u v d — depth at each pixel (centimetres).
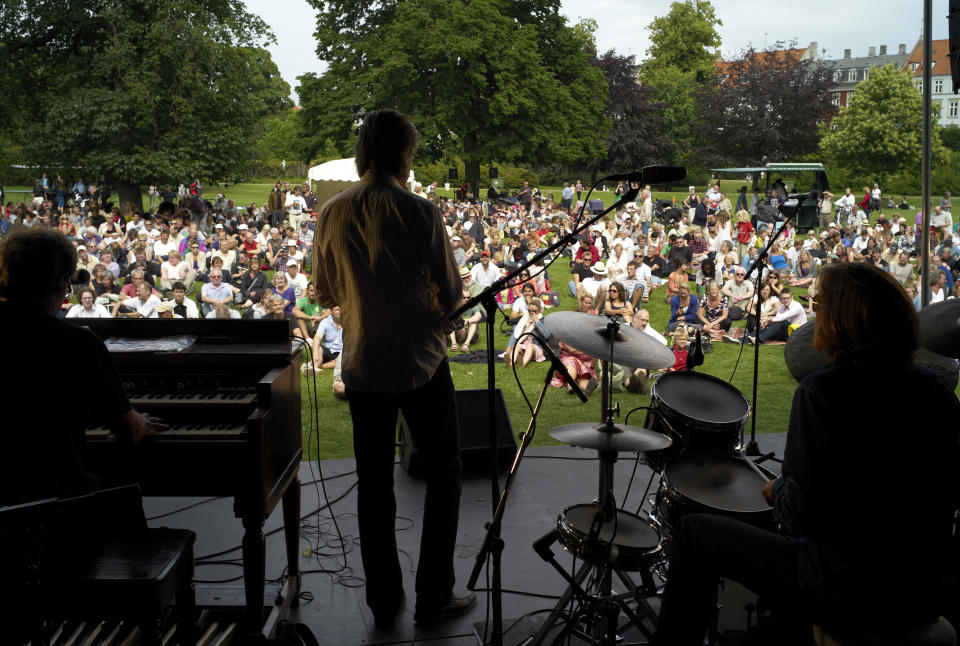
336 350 944
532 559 387
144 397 295
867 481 190
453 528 322
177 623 270
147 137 2947
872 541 190
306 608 339
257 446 270
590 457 541
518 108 3681
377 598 319
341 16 3797
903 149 4919
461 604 334
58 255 235
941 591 196
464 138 3844
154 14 2883
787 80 5259
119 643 268
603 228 1912
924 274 510
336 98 3659
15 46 2953
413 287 293
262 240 1817
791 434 202
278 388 289
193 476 276
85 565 235
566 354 841
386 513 316
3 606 212
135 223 2116
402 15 3528
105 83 2923
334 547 398
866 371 196
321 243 299
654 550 270
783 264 1542
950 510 197
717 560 219
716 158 5334
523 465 525
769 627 252
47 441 231
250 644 278
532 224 2345
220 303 1040
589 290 1309
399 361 296
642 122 5428
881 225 2081
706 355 1030
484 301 277
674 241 1664
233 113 3069
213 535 413
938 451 191
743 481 294
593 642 285
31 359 230
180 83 2920
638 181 263
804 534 199
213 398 292
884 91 5041
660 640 232
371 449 309
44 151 2923
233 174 3152
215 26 2956
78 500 217
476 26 3506
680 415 333
